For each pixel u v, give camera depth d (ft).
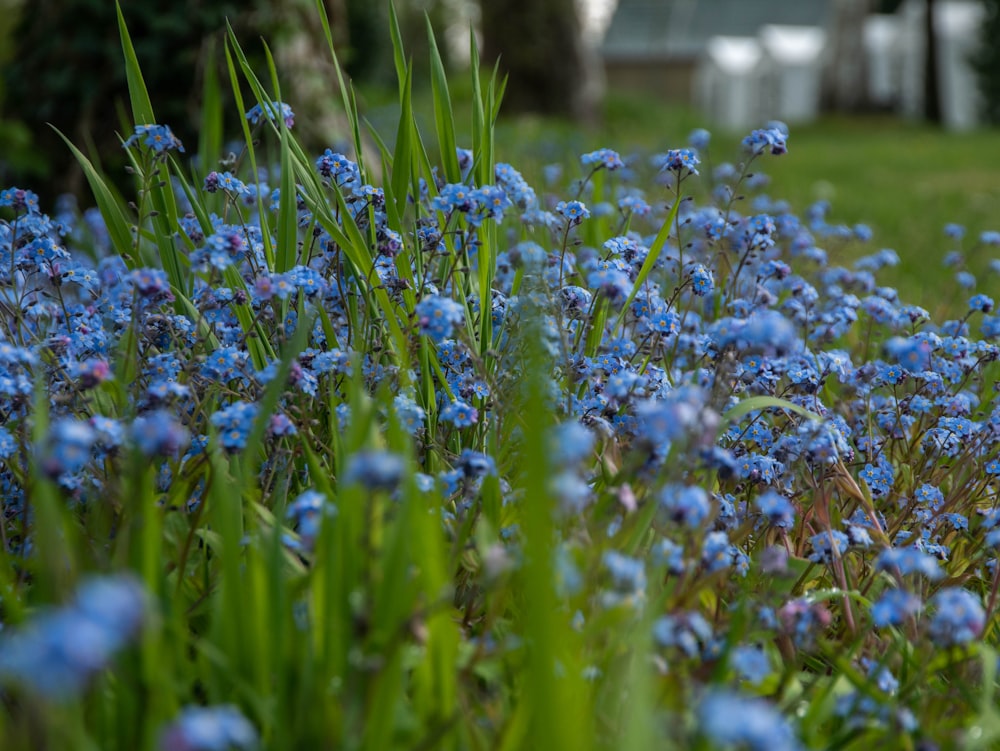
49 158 20.44
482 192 8.54
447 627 5.40
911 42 123.75
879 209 30.14
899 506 9.23
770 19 130.11
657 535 6.84
